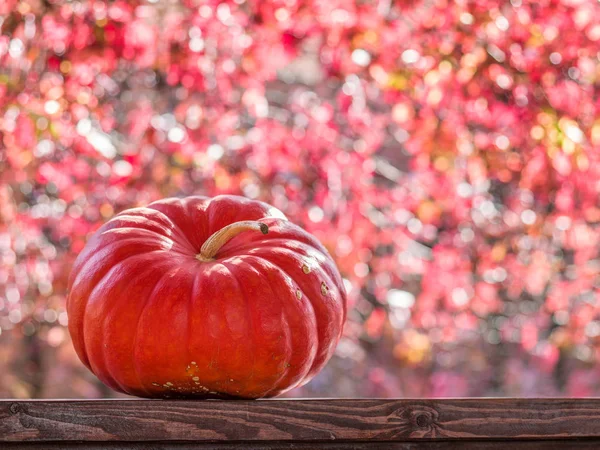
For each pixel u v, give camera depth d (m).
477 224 5.27
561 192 4.81
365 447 1.53
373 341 6.07
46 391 5.26
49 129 4.23
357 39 4.71
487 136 4.77
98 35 4.46
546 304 5.63
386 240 4.99
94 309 1.59
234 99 4.85
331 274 1.71
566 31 4.64
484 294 5.37
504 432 1.55
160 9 4.69
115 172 4.55
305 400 1.51
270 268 1.60
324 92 5.82
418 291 5.80
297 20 4.71
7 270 4.69
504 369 6.35
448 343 6.17
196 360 1.54
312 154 4.75
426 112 4.75
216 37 4.70
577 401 1.58
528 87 4.63
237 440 1.48
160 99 5.09
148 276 1.58
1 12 4.30
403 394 6.05
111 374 1.60
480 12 4.64
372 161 4.89
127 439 1.45
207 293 1.55
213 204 1.81
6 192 4.43
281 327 1.56
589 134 4.67
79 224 4.62
